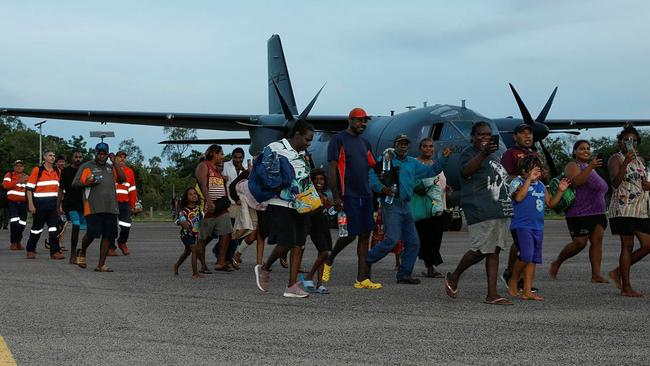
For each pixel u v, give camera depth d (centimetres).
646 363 431
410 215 846
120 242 1304
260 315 613
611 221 743
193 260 928
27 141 9169
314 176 887
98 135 1276
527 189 679
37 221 1220
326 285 844
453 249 1395
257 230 1006
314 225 769
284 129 2325
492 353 461
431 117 1905
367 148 819
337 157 795
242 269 1041
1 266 1070
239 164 1133
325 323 573
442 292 776
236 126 2777
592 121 2716
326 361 440
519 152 715
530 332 533
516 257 795
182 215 927
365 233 812
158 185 6862
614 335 520
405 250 858
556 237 1809
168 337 513
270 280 898
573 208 845
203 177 942
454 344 489
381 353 462
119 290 780
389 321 583
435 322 578
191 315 611
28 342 495
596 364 429
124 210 1295
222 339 507
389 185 814
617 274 770
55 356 452
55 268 1040
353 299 720
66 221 1411
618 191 735
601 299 713
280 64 3111
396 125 2016
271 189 720
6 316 601
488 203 679
